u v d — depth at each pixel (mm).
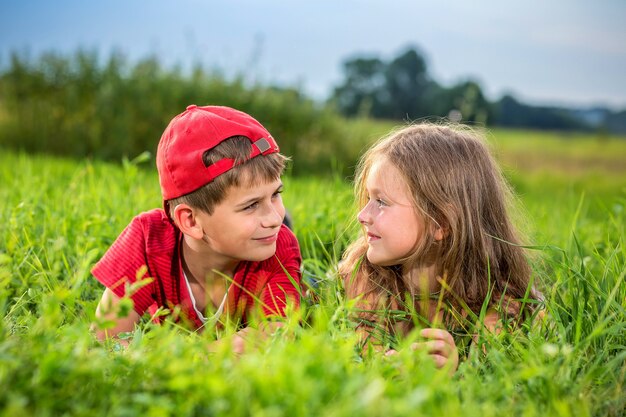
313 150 13156
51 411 1431
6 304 2609
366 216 2502
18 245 3002
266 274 2570
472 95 11656
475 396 1699
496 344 2066
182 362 1510
